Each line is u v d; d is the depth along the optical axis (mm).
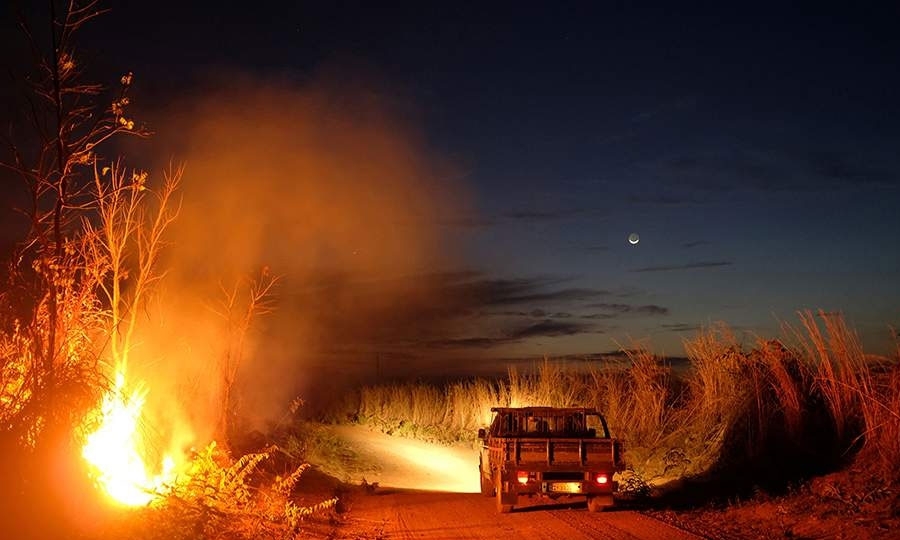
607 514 15203
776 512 13320
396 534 13273
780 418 17812
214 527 10656
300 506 14641
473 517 15086
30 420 9258
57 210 9789
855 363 15523
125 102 9922
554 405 27297
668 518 14297
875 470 13781
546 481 15398
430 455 29656
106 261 10992
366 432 31359
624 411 23859
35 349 9633
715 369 20234
